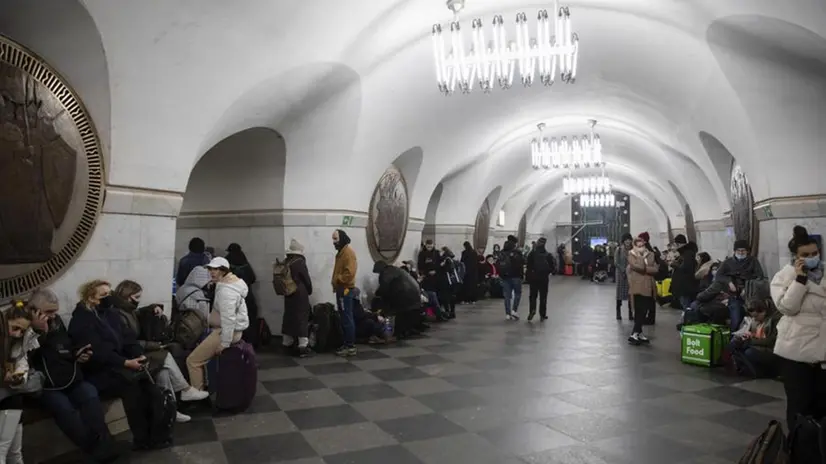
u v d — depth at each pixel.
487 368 6.87
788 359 3.97
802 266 3.91
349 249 8.02
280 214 9.10
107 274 5.15
